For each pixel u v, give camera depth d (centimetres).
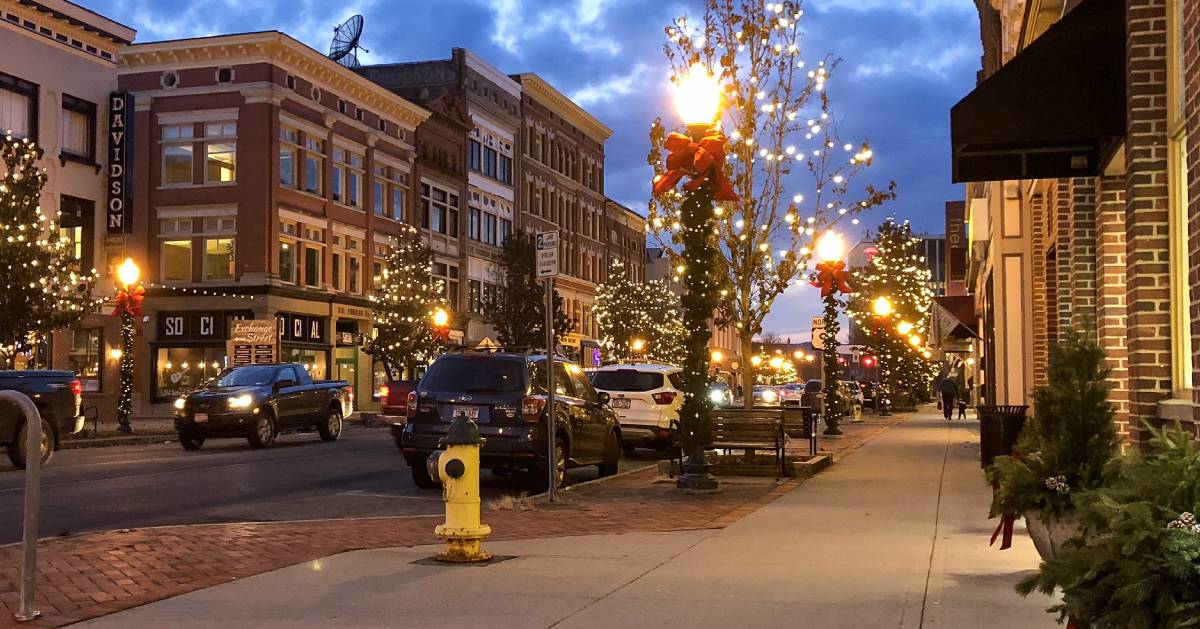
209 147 4772
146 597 752
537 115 7475
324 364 5097
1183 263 972
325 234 5103
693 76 1457
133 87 4834
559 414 1616
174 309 4756
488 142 6738
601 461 1811
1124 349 1197
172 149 4822
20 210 2994
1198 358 863
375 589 778
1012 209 2222
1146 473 453
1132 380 1034
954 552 927
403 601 736
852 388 4191
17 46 3969
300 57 4872
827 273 2294
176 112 4800
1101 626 424
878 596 740
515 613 697
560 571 848
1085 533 478
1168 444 463
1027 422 792
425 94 6412
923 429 3284
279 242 4806
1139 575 408
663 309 7762
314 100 5038
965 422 3859
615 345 7275
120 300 3191
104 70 4394
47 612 706
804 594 749
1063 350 757
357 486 1647
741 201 1880
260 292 4675
